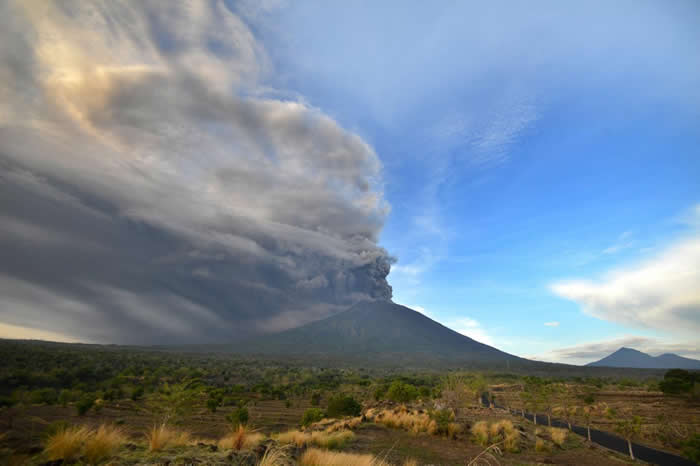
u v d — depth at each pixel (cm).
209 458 637
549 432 2784
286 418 4484
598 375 14825
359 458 790
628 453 2498
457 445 1994
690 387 5328
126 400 5119
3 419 2256
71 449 555
